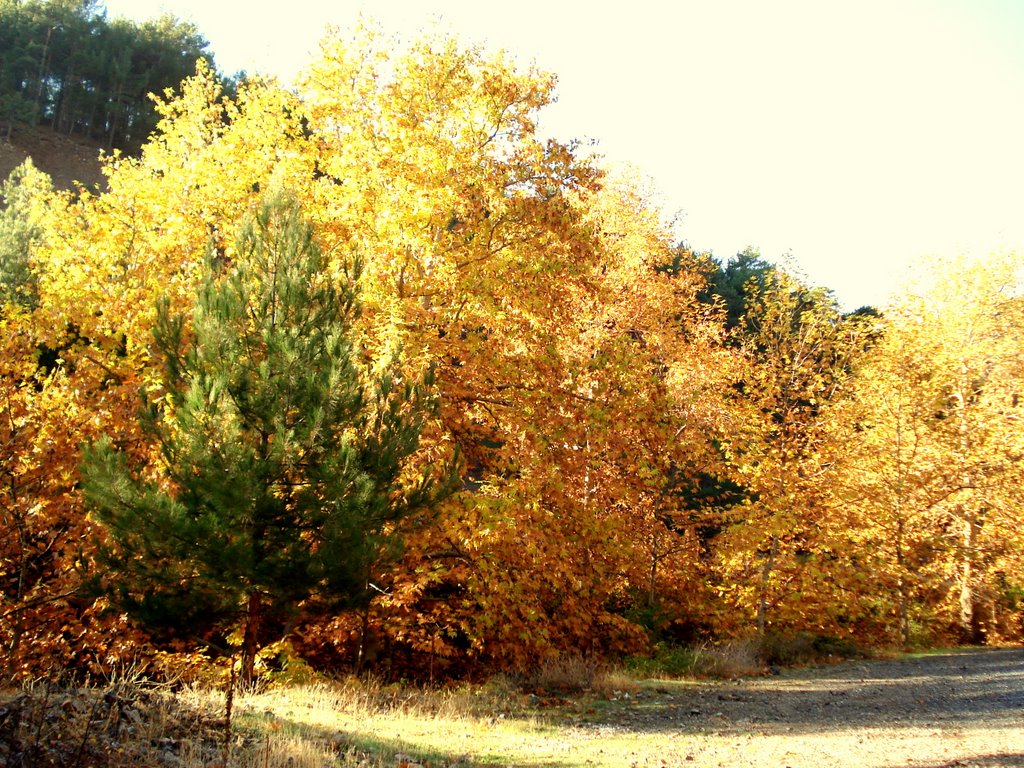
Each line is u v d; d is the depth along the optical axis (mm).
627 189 21891
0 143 57062
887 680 14836
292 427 9312
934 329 26281
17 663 11312
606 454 16891
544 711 11602
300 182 16391
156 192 16656
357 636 14945
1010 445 24688
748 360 23453
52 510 11820
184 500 8898
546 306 15641
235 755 6605
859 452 24312
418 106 15859
